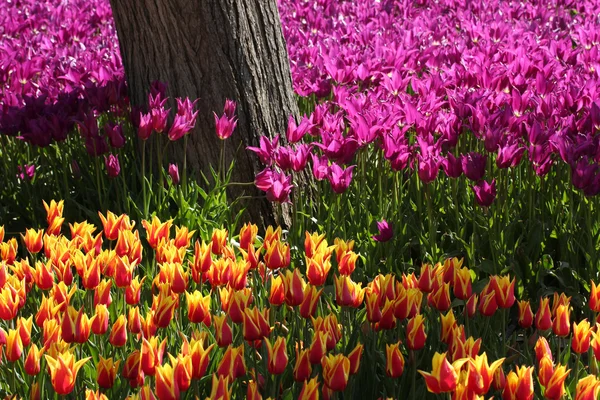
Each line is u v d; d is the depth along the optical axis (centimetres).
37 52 926
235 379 359
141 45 636
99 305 351
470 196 606
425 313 423
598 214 541
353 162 641
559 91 650
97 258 396
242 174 634
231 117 603
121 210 621
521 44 812
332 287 527
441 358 281
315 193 645
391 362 328
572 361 434
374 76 729
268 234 439
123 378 364
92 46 969
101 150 593
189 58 622
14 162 670
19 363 381
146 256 531
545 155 531
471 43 892
